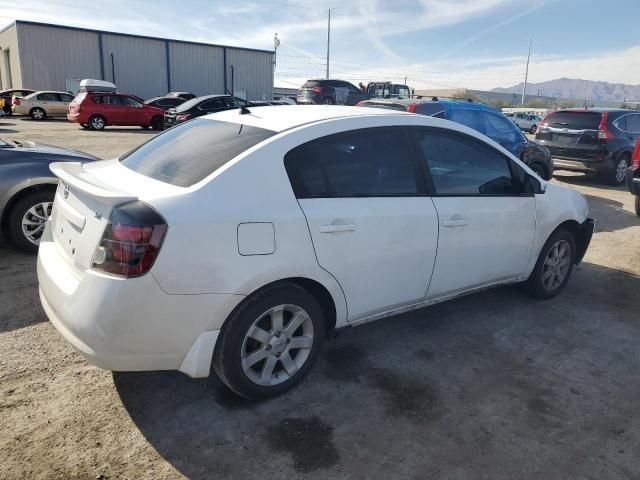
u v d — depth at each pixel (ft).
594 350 12.46
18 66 98.84
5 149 16.57
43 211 16.83
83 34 100.78
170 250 8.06
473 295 15.61
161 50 109.60
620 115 36.29
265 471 8.07
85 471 7.89
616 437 9.24
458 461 8.48
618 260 19.62
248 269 8.74
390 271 10.81
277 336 9.61
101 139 55.21
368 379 10.78
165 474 7.92
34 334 11.90
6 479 7.63
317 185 9.74
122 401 9.67
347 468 8.21
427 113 25.67
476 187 12.51
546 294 15.25
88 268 8.31
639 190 25.72
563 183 37.88
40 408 9.32
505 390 10.58
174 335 8.41
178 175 9.25
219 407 9.63
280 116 10.78
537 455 8.70
